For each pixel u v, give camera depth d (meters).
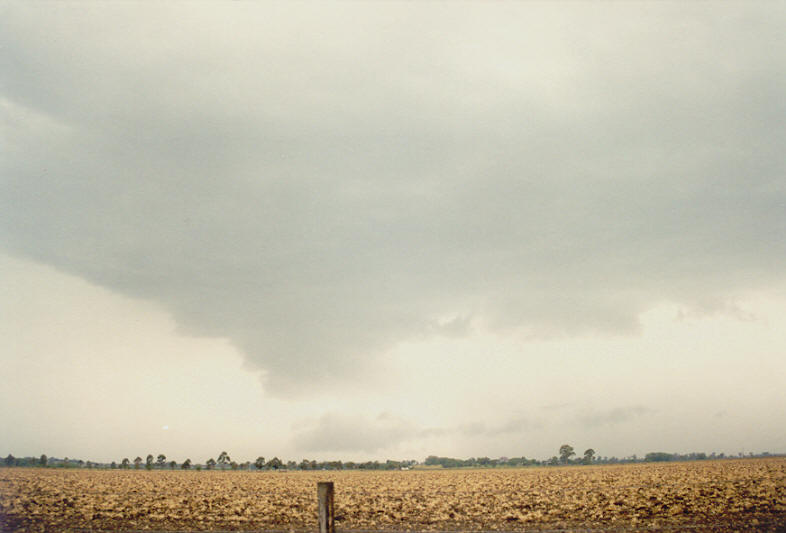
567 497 29.78
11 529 18.67
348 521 22.75
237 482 51.91
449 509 25.77
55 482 41.25
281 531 19.17
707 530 17.56
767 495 25.98
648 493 29.67
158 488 38.94
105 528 19.25
